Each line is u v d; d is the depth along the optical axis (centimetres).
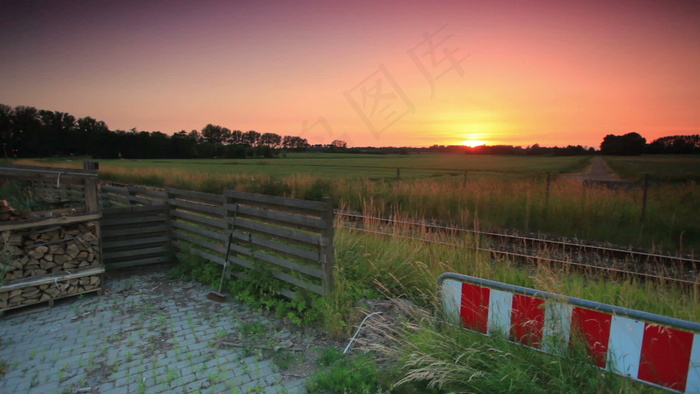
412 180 1647
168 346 408
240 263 553
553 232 1008
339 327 427
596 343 283
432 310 459
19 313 490
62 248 523
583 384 283
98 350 400
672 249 831
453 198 1253
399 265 566
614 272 629
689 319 403
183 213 667
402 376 337
